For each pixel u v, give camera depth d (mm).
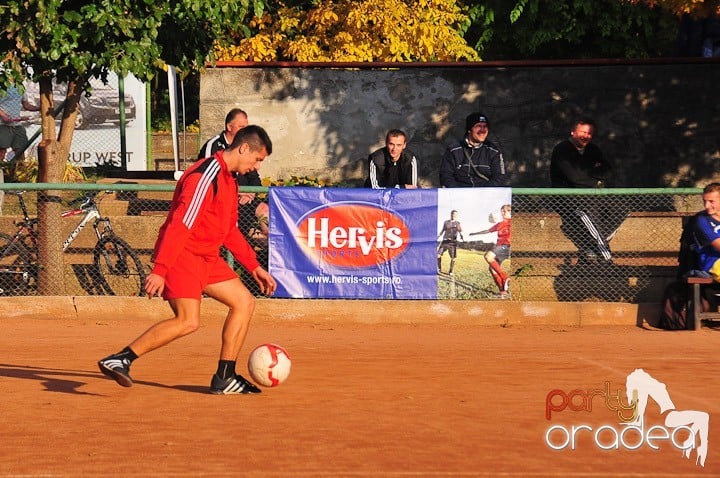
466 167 23422
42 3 20750
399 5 33031
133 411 12602
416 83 29203
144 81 23703
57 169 23469
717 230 21203
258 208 22141
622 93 29188
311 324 21906
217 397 13547
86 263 23766
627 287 23188
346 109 29234
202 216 12930
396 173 23141
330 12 32844
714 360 17281
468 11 35875
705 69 29109
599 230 23188
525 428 11789
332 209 21859
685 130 29203
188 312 13062
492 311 22062
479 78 29188
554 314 22094
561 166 23797
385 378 15180
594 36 37375
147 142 38562
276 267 21906
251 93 29188
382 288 21969
